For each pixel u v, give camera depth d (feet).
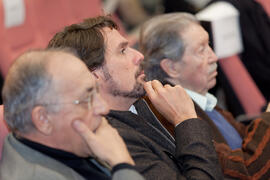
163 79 10.76
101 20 8.49
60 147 6.61
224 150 9.45
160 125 8.75
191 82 10.67
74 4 16.26
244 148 9.53
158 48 10.64
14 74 6.40
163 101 8.49
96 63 8.18
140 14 22.27
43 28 14.73
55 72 6.39
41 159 6.46
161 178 7.58
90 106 6.60
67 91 6.42
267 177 9.21
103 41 8.25
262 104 14.08
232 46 13.79
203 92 10.84
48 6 14.89
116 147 6.67
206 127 8.23
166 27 10.60
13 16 13.39
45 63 6.40
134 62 8.52
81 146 6.67
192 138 7.98
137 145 7.91
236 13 13.91
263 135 9.52
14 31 13.50
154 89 8.71
